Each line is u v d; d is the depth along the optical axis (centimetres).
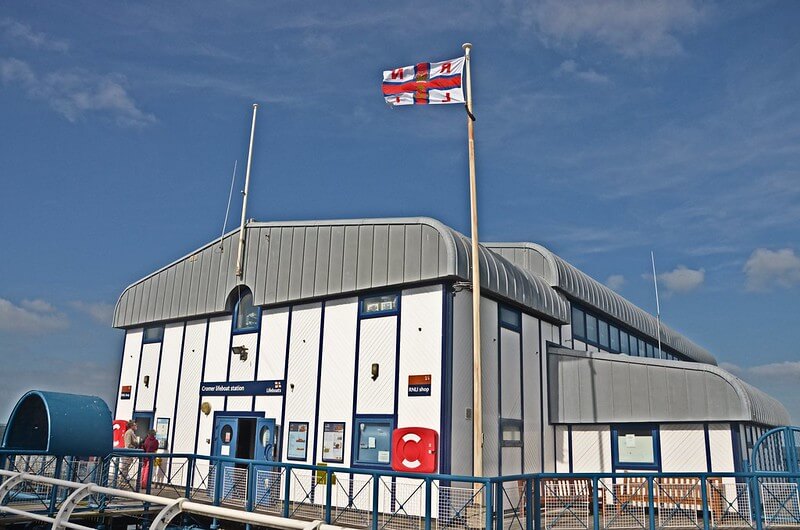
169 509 832
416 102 1653
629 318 2773
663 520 1496
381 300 1748
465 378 1633
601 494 1822
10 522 1329
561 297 2161
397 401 1648
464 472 1570
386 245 1741
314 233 1923
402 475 1258
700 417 1773
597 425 1938
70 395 1515
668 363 1852
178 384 2245
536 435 1884
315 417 1809
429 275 1631
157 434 2256
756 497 1397
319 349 1853
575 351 1995
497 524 1171
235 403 2036
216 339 2161
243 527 1491
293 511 1571
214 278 2189
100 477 1525
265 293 2003
